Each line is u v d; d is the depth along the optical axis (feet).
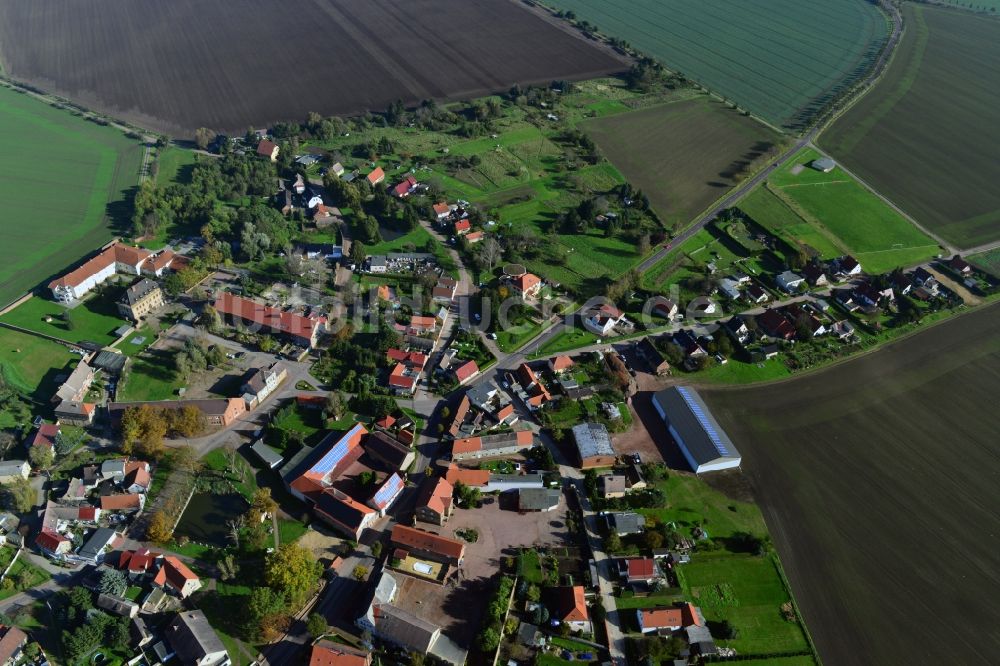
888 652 401.29
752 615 418.51
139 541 453.99
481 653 392.68
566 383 582.35
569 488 497.05
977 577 445.37
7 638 382.83
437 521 463.42
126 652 388.98
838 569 447.42
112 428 529.86
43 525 450.30
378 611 399.03
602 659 394.73
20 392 556.92
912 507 491.31
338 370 592.60
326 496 466.29
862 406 578.25
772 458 527.40
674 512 481.46
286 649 394.73
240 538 452.35
